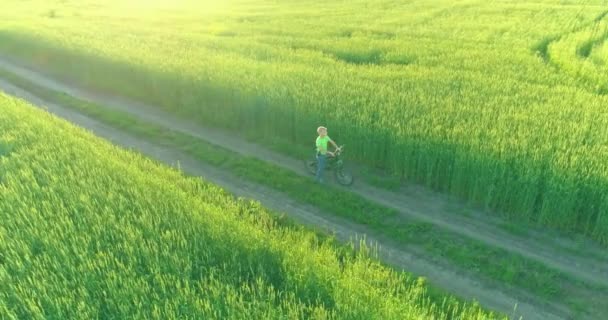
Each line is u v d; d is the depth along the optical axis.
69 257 8.86
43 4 58.31
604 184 12.05
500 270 11.71
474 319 8.90
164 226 10.10
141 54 25.94
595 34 30.30
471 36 32.12
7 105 19.14
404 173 15.89
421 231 13.38
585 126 14.99
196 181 14.62
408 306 8.22
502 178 13.47
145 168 14.50
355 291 8.50
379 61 26.70
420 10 44.53
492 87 19.84
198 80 21.16
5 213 10.27
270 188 16.02
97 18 45.97
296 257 9.38
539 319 10.26
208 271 8.82
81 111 23.44
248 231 10.41
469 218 13.91
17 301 7.84
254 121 19.81
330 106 17.72
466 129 15.12
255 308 7.63
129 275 8.44
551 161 12.91
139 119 22.17
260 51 28.38
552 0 46.12
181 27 40.53
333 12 46.22
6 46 33.56
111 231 9.71
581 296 10.85
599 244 12.55
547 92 19.28
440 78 21.34
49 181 12.06
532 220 13.59
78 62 27.64
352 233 13.42
